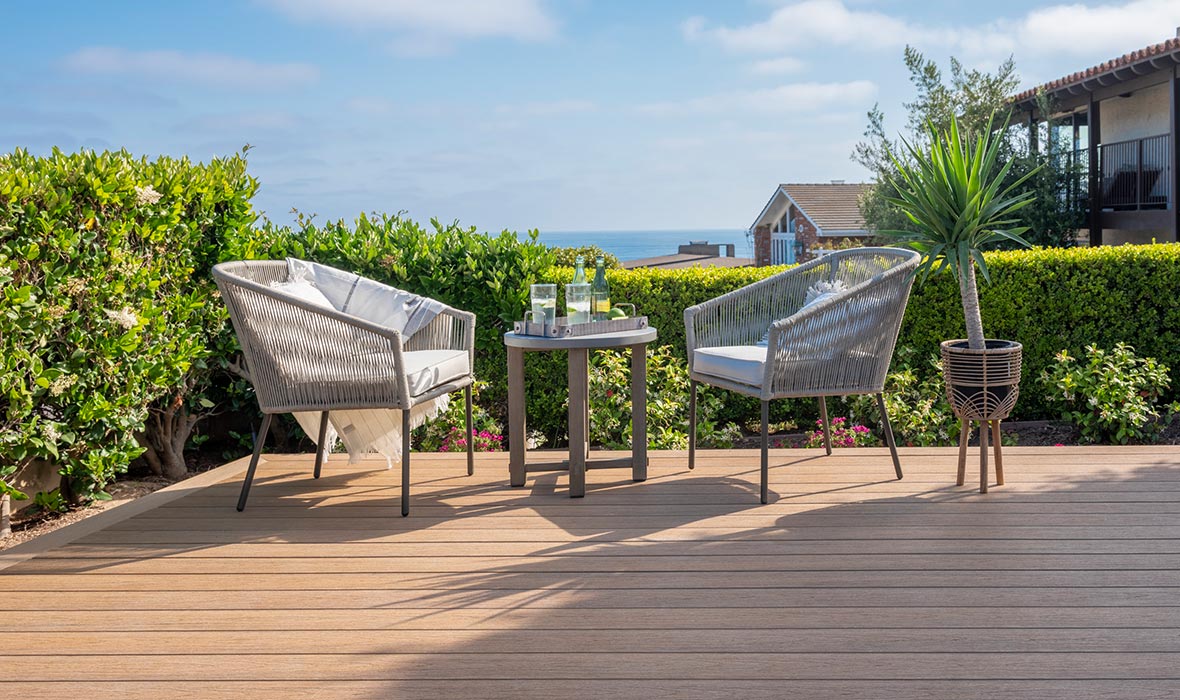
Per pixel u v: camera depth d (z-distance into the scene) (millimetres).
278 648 2357
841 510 3480
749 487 3855
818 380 3764
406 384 3576
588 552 3057
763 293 4426
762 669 2191
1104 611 2488
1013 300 5570
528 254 5258
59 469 3877
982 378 3625
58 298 3668
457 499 3764
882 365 3873
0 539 3721
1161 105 12773
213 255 4746
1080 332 5613
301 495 3865
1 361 3350
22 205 3539
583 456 3752
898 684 2105
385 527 3391
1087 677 2121
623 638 2377
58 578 2893
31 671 2246
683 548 3076
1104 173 13219
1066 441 5238
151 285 4168
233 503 3754
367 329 3521
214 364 4887
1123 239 13734
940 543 3068
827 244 20797
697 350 4148
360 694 2111
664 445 4914
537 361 5402
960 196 3969
